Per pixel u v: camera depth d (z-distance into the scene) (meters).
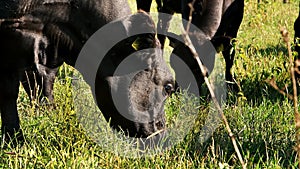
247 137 13.68
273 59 20.64
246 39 25.55
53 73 15.80
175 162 12.26
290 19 30.14
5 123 13.57
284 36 8.84
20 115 14.91
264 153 12.96
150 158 12.55
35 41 12.96
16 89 13.62
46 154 12.52
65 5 12.88
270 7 31.22
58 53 13.32
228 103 16.33
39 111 15.02
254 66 19.47
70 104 15.05
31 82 15.79
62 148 12.59
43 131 13.75
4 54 13.10
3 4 12.70
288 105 15.38
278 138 13.60
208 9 15.18
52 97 15.91
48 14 12.88
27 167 11.83
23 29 12.84
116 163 12.34
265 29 27.58
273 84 9.50
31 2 12.75
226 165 11.59
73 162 11.89
